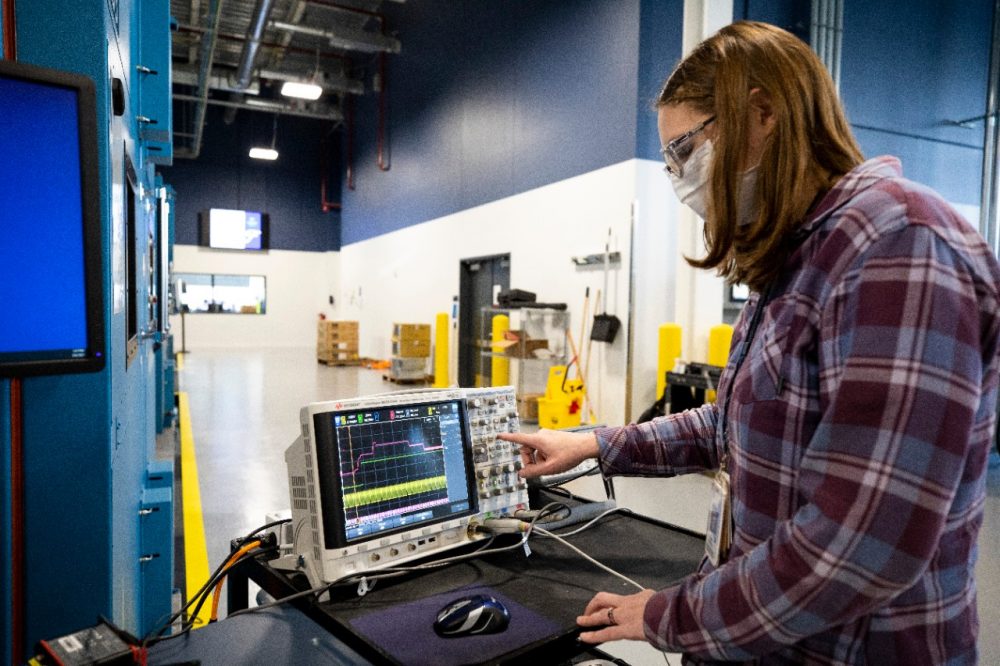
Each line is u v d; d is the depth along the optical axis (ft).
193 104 40.19
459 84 25.43
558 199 19.43
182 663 2.64
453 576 3.50
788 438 2.15
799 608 1.86
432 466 3.71
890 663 2.09
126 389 5.18
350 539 3.25
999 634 7.22
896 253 1.85
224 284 42.80
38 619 3.56
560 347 19.39
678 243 17.03
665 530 4.32
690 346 16.63
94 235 2.43
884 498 1.73
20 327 2.25
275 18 29.78
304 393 24.88
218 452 15.49
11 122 2.22
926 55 19.90
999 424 15.80
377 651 2.70
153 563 6.69
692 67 2.45
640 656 6.72
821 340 2.02
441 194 27.32
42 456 3.52
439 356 26.37
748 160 2.31
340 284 43.14
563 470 3.69
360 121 37.29
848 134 2.35
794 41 2.29
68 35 3.55
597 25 17.67
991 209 18.62
